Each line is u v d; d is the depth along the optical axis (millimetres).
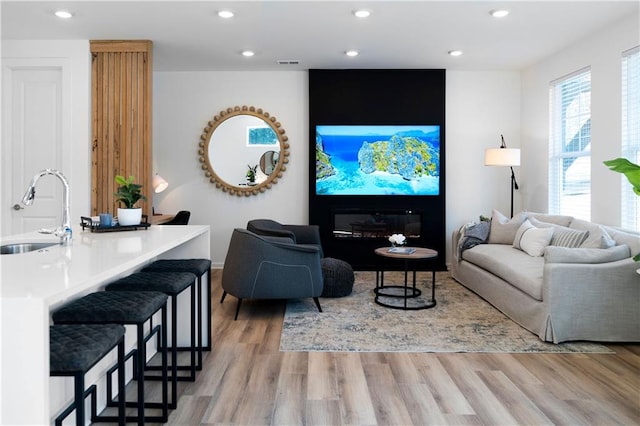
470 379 2811
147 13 4219
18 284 1449
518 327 3838
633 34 4203
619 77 4387
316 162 6352
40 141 5082
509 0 3912
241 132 6434
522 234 4930
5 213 5074
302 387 2695
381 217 6383
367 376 2859
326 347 3373
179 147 6457
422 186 6363
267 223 5652
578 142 5176
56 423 1955
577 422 2287
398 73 6305
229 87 6426
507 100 6500
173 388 2416
